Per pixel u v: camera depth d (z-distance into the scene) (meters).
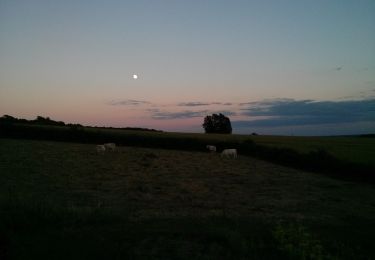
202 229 12.90
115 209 16.66
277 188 29.03
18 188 24.67
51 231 11.99
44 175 31.19
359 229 14.46
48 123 106.12
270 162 49.56
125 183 28.80
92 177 31.41
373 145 61.19
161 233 12.38
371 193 27.81
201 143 63.12
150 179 31.48
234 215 17.77
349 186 31.06
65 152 50.41
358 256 11.36
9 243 10.44
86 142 66.56
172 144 63.75
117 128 109.50
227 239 11.79
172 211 18.50
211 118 131.50
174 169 38.81
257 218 16.86
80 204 19.89
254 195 25.48
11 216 12.35
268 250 11.49
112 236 11.89
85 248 10.76
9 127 69.12
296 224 14.77
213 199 23.20
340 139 80.12
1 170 32.88
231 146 61.62
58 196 22.34
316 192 27.62
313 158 41.97
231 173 37.41
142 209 18.78
